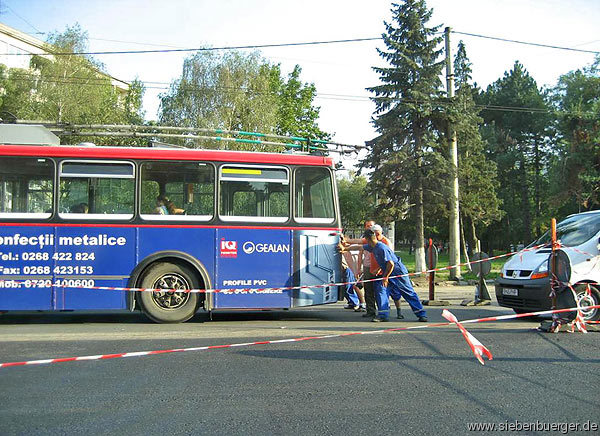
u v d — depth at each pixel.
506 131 55.41
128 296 9.44
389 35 24.39
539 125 52.97
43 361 5.74
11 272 9.27
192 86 37.06
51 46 41.50
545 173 56.28
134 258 9.50
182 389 5.42
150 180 9.69
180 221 9.66
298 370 6.14
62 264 9.35
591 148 31.67
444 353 7.01
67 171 9.50
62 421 4.52
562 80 39.28
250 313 11.51
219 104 36.75
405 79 23.98
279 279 9.90
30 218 9.34
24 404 4.95
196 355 6.88
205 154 9.88
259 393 5.29
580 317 8.52
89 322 9.93
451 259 22.58
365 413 4.72
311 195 10.20
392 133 23.72
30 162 9.45
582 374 6.00
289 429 4.34
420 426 4.41
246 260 9.81
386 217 24.86
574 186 32.75
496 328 8.99
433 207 24.12
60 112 39.00
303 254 10.02
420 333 8.45
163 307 9.59
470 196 34.78
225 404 4.96
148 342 7.71
